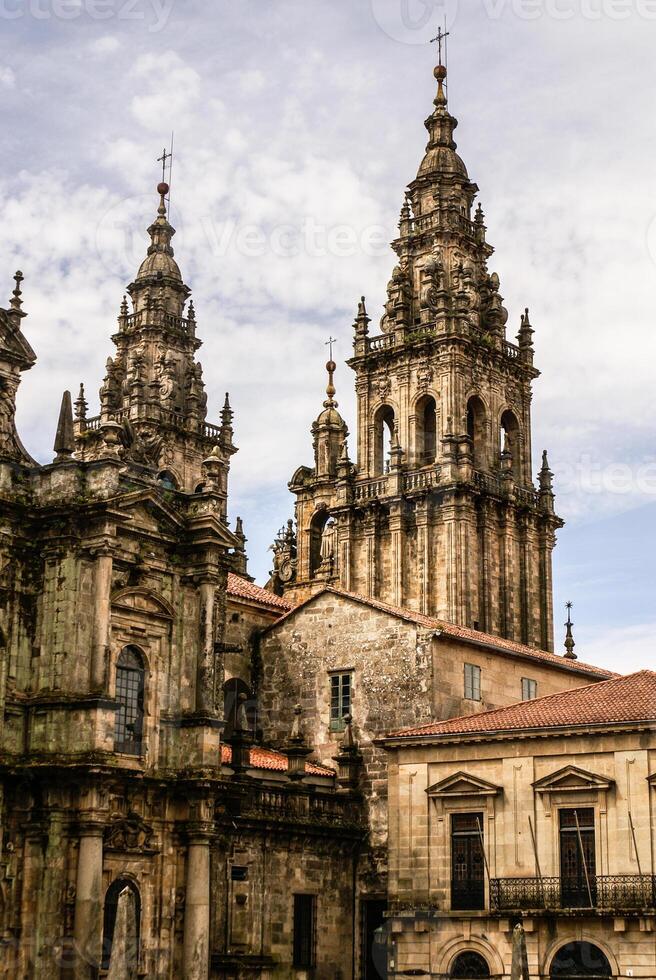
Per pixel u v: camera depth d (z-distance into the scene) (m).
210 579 60.41
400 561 95.00
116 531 56.75
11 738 54.25
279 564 109.19
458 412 97.31
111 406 102.94
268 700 72.94
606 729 58.25
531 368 104.69
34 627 55.84
